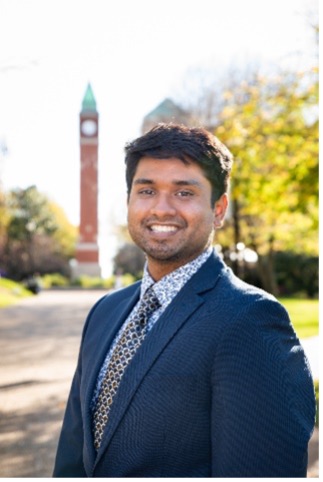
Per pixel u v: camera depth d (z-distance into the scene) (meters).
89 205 59.09
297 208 9.68
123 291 2.39
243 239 23.92
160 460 1.75
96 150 56.38
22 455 5.41
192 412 1.73
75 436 2.26
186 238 1.94
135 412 1.78
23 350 12.32
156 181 1.95
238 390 1.67
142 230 1.97
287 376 1.72
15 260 59.19
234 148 9.41
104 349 2.09
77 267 59.91
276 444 1.65
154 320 1.94
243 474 1.64
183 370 1.74
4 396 7.86
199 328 1.77
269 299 1.81
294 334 1.86
